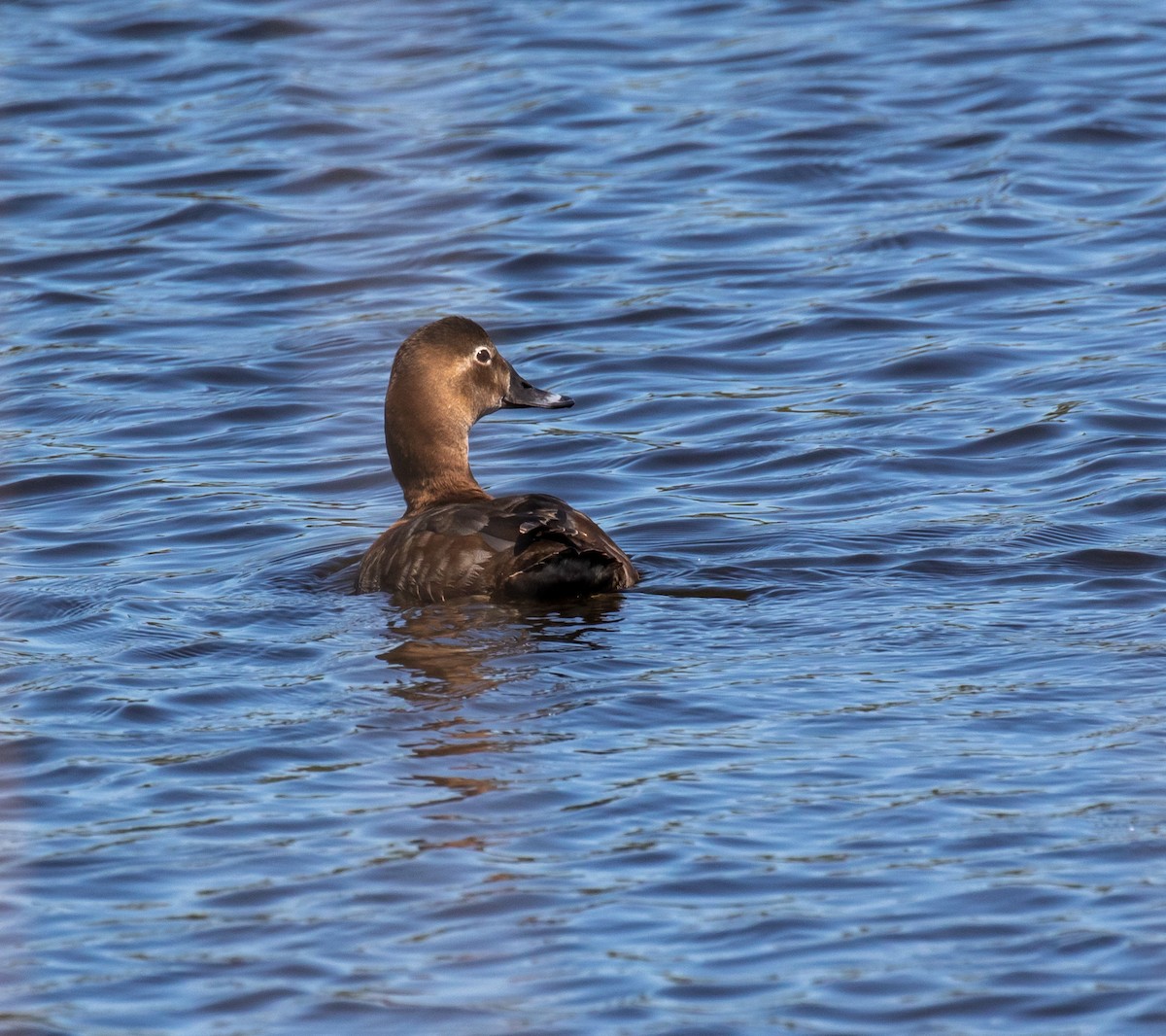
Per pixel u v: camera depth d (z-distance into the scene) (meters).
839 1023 7.54
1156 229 21.11
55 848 9.28
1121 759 9.77
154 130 26.06
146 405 18.20
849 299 19.88
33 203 23.80
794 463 15.99
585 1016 7.65
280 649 12.10
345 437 17.33
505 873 8.84
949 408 16.98
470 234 22.20
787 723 10.51
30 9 31.73
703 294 20.31
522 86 26.89
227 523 15.22
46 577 14.00
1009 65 26.66
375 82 27.56
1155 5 29.14
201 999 7.89
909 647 11.67
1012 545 13.62
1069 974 7.81
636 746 10.23
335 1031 7.62
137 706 11.20
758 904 8.47
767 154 24.08
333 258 21.91
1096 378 17.33
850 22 29.27
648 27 29.55
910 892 8.52
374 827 9.37
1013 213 21.89
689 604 12.70
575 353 19.02
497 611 12.55
